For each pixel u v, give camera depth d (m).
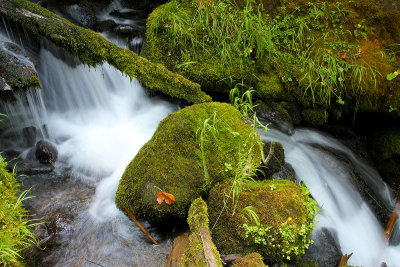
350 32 2.30
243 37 2.16
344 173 2.21
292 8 2.37
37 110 2.12
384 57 2.24
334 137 2.35
